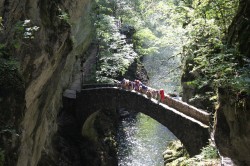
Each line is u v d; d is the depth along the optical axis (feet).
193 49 52.31
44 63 38.06
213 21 43.47
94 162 72.59
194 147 60.08
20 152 33.01
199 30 47.50
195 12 48.98
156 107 66.33
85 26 75.25
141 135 95.25
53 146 64.95
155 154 84.94
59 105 70.38
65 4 46.26
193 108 61.21
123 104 71.82
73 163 68.13
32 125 39.19
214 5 42.47
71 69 74.18
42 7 38.19
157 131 97.96
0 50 30.83
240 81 26.63
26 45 34.37
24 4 34.96
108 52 85.46
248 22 31.22
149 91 68.54
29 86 35.96
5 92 29.50
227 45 32.81
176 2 74.28
